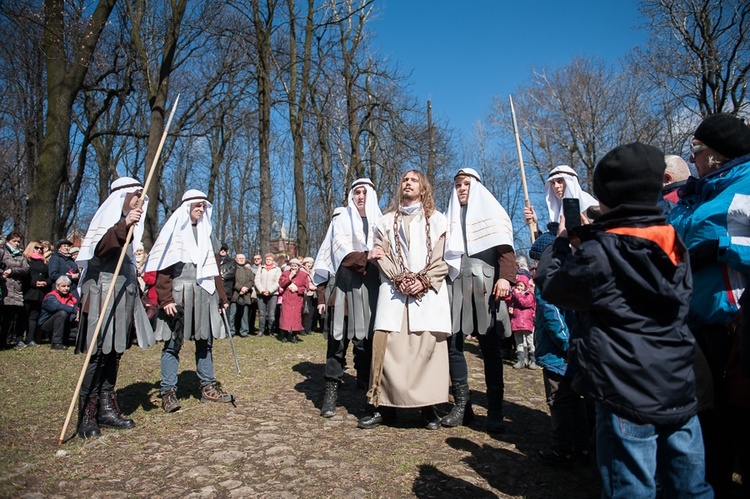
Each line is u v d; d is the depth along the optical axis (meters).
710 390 2.47
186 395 5.47
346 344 4.89
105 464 3.53
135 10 15.94
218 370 6.76
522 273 8.20
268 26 16.02
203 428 4.32
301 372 6.80
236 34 15.97
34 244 8.43
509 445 4.00
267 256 11.05
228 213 32.28
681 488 2.11
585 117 23.14
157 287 4.87
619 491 2.02
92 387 4.15
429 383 4.26
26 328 8.42
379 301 4.46
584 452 3.64
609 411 2.07
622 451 2.02
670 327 2.04
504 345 8.77
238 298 10.59
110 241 4.04
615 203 2.21
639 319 2.04
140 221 4.17
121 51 16.36
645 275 2.02
